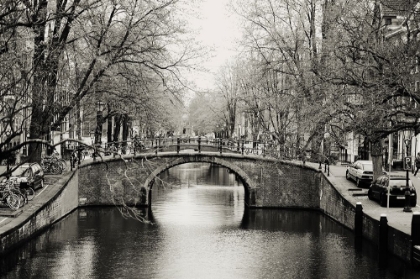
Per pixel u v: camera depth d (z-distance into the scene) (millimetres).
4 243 20766
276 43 37312
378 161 30984
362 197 30594
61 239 26719
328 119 23938
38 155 32219
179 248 25750
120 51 27234
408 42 20062
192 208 37969
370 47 20609
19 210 24484
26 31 19453
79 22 22516
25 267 21703
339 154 49156
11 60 18219
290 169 38375
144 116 30984
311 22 36312
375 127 20547
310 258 23766
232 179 60438
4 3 16938
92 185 37219
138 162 37531
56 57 22672
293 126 38906
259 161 38500
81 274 20984
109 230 29297
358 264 22531
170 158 38094
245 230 30344
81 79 29016
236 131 88688
